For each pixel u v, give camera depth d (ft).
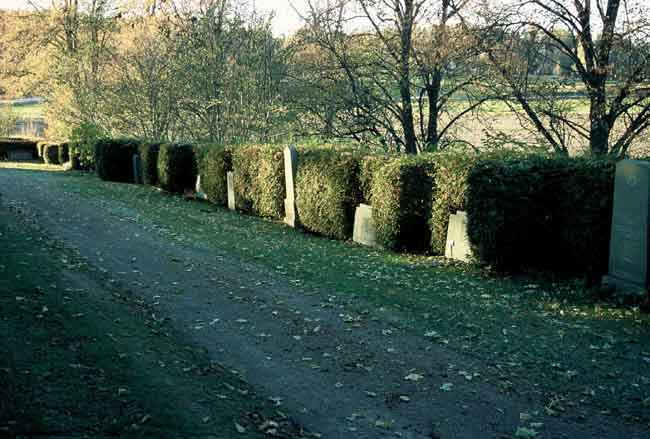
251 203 66.74
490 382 20.12
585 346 23.67
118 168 98.99
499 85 66.13
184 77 98.68
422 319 27.37
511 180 35.73
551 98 61.82
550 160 36.22
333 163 51.83
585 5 57.41
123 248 41.63
